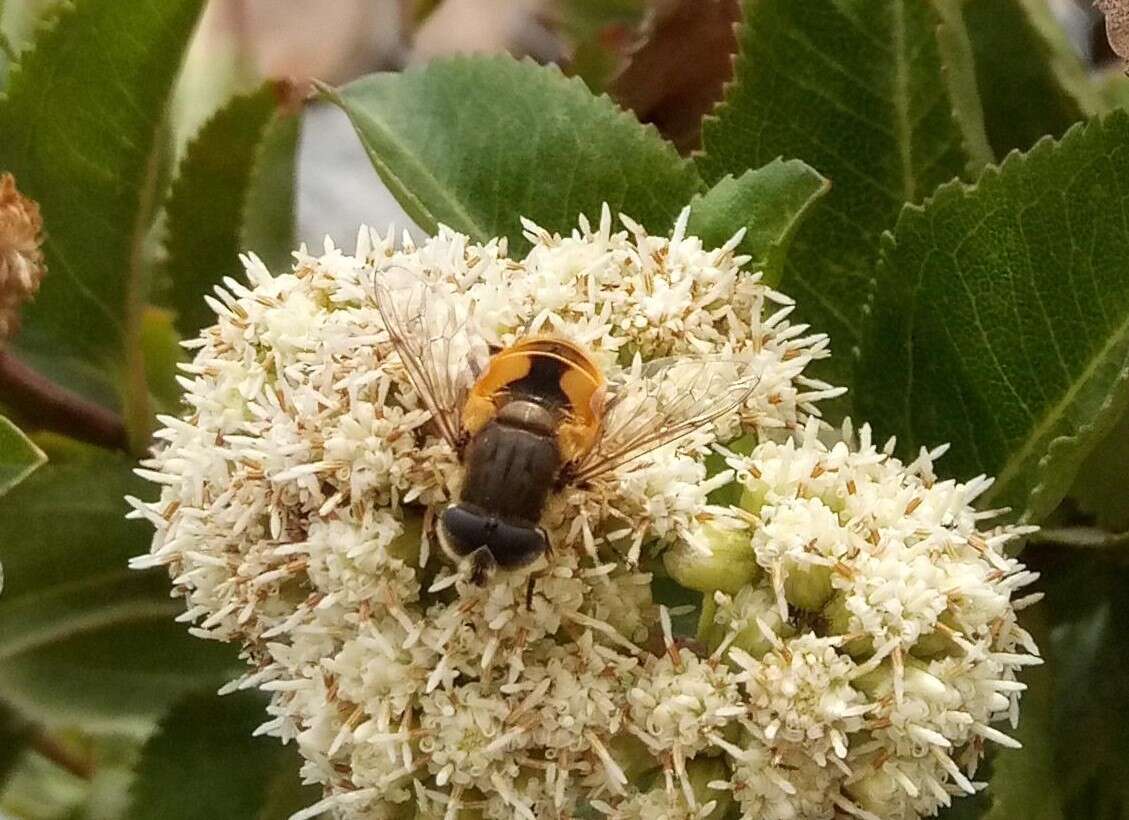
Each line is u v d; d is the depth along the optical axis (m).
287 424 0.11
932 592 0.11
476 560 0.11
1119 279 0.12
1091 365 0.12
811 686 0.11
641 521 0.11
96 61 0.14
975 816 0.13
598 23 0.19
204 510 0.12
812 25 0.14
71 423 0.15
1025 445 0.13
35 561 0.14
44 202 0.14
